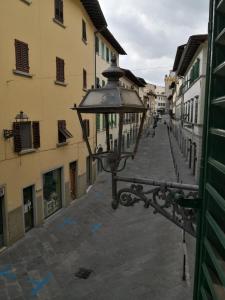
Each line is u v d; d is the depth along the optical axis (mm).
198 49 22609
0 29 11180
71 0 17219
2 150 11617
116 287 9508
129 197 3588
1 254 11516
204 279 2643
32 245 12359
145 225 14383
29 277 10047
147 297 8945
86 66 20516
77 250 12000
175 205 3322
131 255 11531
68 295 9133
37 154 14109
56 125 15906
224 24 2502
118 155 3479
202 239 2709
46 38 14523
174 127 60656
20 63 12484
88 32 20812
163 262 10859
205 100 2707
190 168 28109
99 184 22703
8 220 12039
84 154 20156
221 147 2629
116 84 3562
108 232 13750
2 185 11648
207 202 2615
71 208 17203
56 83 15680
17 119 12344
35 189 14023
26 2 12688
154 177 25172
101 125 25234
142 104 3680
